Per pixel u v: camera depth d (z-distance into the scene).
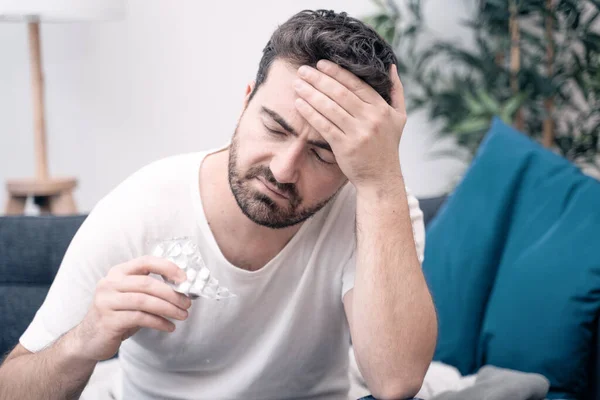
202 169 1.15
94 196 3.04
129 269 0.92
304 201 1.01
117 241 1.09
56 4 2.23
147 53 2.98
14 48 2.94
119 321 0.91
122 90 2.99
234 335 1.15
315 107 0.96
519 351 1.51
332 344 1.21
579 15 2.71
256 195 0.99
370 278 1.05
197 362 1.17
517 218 1.69
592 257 1.48
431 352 1.07
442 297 1.71
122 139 3.02
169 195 1.12
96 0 2.31
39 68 2.54
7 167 3.00
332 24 1.00
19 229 1.64
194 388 1.19
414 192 3.16
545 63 2.88
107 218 1.10
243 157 1.00
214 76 3.01
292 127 0.96
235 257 1.13
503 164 1.77
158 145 3.04
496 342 1.56
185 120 3.03
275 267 1.13
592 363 1.47
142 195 1.12
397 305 1.04
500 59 2.99
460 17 3.08
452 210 1.81
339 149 0.99
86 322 0.95
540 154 1.74
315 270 1.16
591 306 1.46
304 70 0.96
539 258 1.56
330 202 1.18
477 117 2.71
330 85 0.97
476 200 1.77
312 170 1.00
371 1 3.01
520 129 2.88
